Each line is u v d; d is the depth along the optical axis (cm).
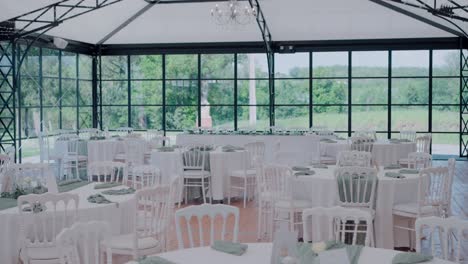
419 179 560
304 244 313
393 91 1416
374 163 1034
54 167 1170
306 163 1174
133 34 1407
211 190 893
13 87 1114
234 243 323
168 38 1420
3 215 455
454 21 1192
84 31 1323
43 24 1182
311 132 1241
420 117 1416
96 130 1314
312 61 1437
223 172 893
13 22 1083
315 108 1450
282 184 624
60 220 458
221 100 1480
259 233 668
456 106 1403
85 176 1173
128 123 1510
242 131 1255
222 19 1287
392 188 586
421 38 1334
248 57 1462
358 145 1031
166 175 895
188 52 1445
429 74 1396
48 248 443
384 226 588
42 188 550
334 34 1341
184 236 674
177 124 1499
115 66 1500
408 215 573
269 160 1195
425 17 1228
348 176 584
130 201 515
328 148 1116
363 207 571
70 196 444
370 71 1420
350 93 1428
